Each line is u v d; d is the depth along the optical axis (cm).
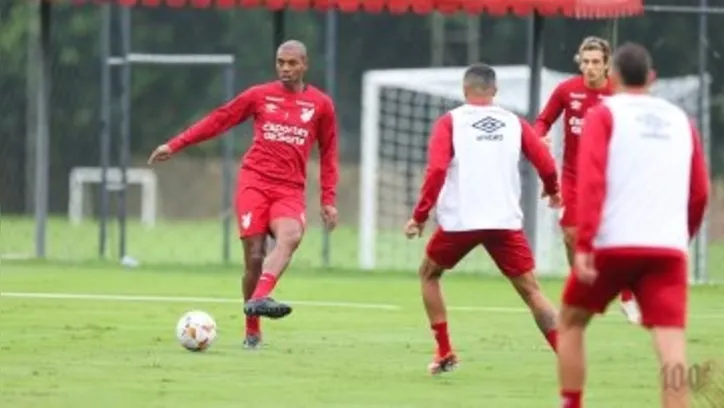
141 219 12356
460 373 3672
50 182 12062
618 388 3472
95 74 12156
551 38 9331
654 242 2723
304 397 3275
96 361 3741
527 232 6531
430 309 3641
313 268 6588
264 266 3956
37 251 6744
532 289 3578
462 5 6078
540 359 3928
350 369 3703
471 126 3569
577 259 2720
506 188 3569
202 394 3284
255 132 4088
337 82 12500
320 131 4112
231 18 12462
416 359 3900
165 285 5662
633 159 2730
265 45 12450
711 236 10350
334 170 4156
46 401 3152
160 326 4462
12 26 12056
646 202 2730
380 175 10088
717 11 6206
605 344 4275
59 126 12062
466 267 7838
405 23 12525
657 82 7856
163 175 12669
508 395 3347
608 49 4759
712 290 6022
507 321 4794
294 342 4191
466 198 3559
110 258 6994
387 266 7806
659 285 2733
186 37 12481
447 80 8175
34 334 4234
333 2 6088
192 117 12644
